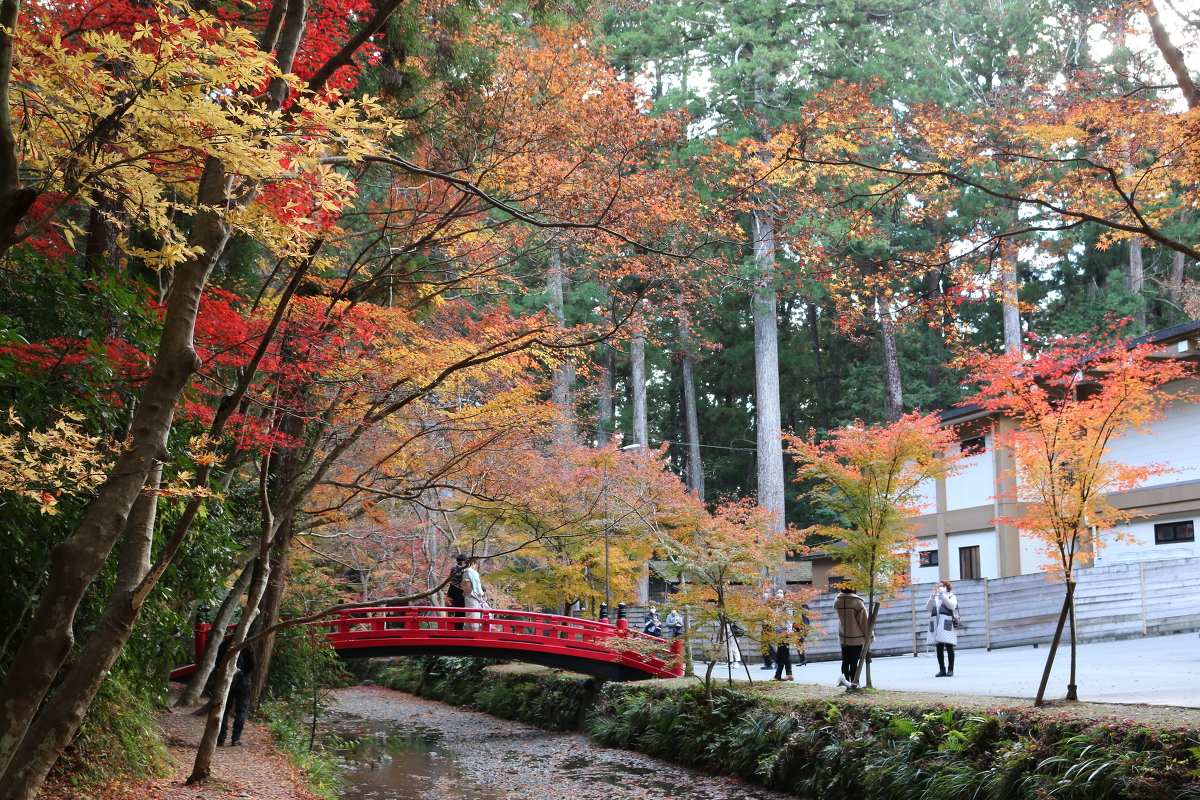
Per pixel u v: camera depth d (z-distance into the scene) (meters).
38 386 6.50
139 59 4.28
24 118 4.69
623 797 12.20
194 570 9.34
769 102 26.64
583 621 18.45
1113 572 20.17
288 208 5.84
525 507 14.23
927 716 9.89
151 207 4.91
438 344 10.22
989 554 25.08
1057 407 10.39
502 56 9.75
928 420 12.51
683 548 13.91
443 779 13.88
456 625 18.31
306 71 8.00
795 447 13.36
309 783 10.33
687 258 9.23
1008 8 27.81
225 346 8.30
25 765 4.38
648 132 9.38
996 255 9.09
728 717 13.52
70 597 4.48
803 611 13.63
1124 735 7.75
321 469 10.05
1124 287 35.16
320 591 17.91
